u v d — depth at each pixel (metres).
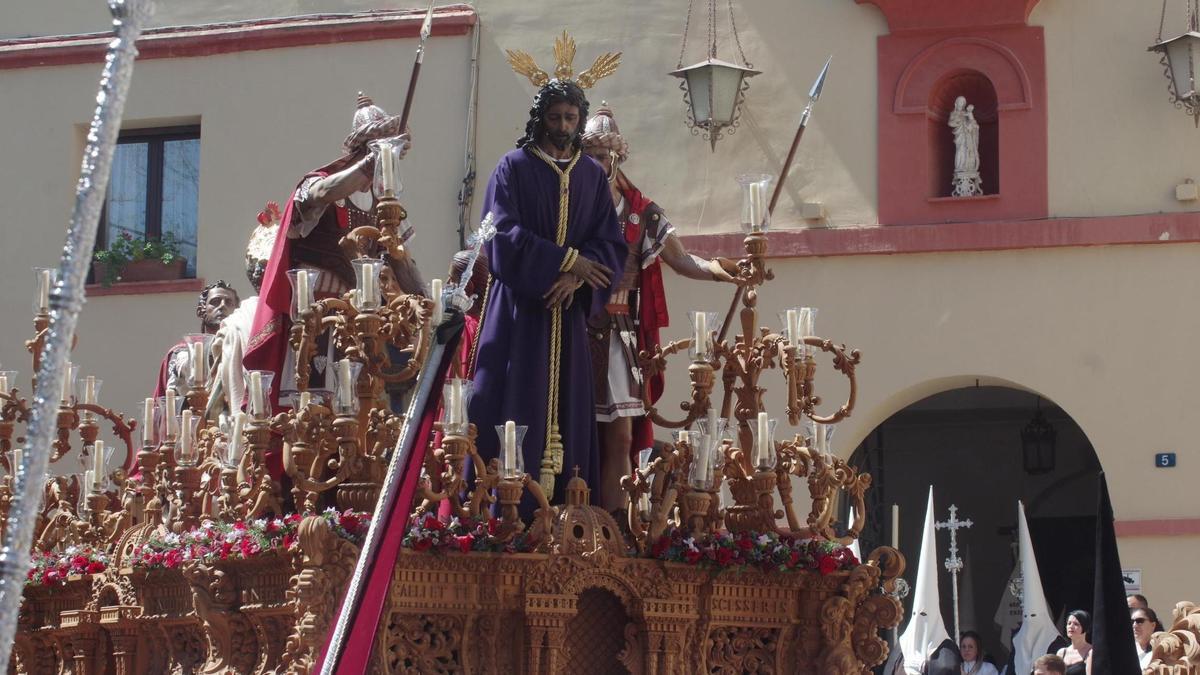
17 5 22.12
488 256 8.87
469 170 20.61
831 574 8.80
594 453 8.97
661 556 8.31
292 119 21.12
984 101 19.83
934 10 19.61
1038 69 19.36
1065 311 19.09
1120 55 19.27
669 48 20.38
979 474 23.36
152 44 21.41
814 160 19.84
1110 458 18.77
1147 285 18.94
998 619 21.81
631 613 8.31
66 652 9.84
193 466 9.22
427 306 8.19
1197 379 18.72
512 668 7.99
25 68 21.89
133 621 9.09
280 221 10.47
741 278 9.27
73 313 3.35
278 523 7.95
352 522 7.70
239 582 8.30
